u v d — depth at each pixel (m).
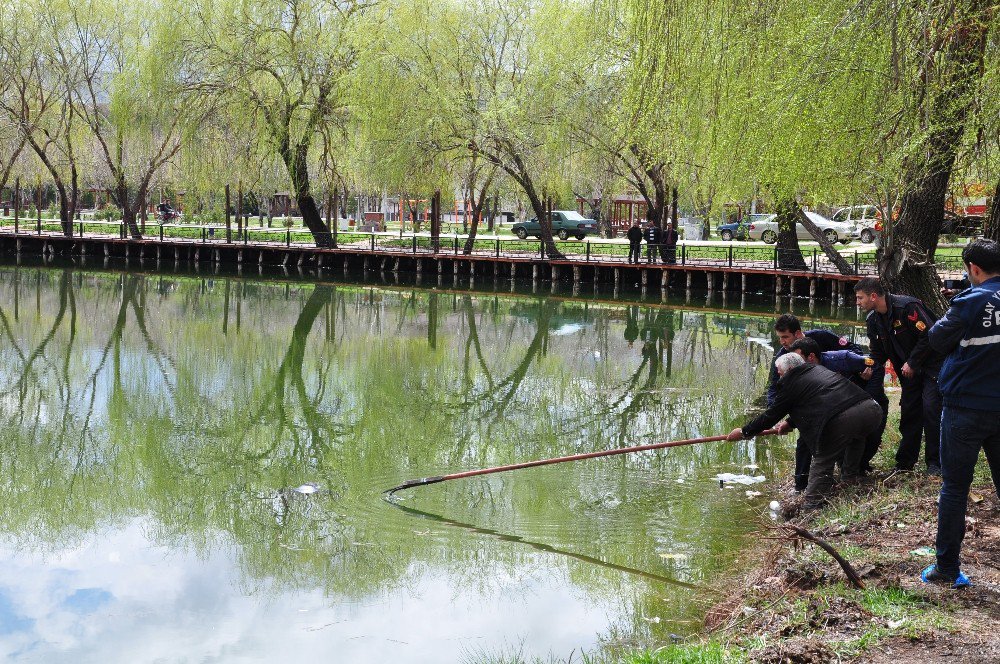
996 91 8.58
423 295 29.98
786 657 4.38
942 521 4.96
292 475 10.14
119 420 13.00
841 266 26.56
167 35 33.72
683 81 12.24
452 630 6.22
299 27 34.06
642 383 15.31
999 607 4.73
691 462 9.91
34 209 59.50
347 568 7.47
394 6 32.88
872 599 4.93
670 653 4.70
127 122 37.53
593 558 7.33
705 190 20.94
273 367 17.28
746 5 11.20
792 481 8.70
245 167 36.75
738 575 6.62
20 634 6.48
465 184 42.19
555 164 31.44
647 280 31.98
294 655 6.03
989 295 4.69
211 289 31.09
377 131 31.81
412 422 12.66
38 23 38.97
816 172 10.38
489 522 8.30
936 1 8.78
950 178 9.99
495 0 32.72
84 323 22.98
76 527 8.74
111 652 6.23
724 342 20.17
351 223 52.59
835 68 9.27
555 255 34.00
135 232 41.56
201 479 10.15
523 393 14.69
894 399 10.77
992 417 4.75
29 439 11.96
